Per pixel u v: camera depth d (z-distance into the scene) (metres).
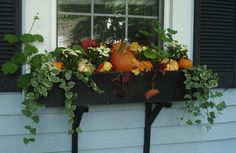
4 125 2.74
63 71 2.54
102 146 2.97
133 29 3.12
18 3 2.67
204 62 3.19
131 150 3.06
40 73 2.47
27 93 2.51
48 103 2.54
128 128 3.04
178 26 3.14
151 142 3.12
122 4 3.09
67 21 2.93
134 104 3.05
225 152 3.38
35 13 2.75
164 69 2.83
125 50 2.78
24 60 2.62
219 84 3.23
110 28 3.06
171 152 3.20
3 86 2.66
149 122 3.05
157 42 3.10
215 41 3.22
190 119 3.22
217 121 3.31
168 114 3.16
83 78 2.57
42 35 2.78
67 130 2.87
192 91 2.92
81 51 2.65
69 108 2.54
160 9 3.18
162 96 2.85
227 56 3.26
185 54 2.99
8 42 2.65
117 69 2.72
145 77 2.78
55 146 2.85
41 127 2.81
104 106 2.96
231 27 3.27
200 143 3.29
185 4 3.15
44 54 2.64
